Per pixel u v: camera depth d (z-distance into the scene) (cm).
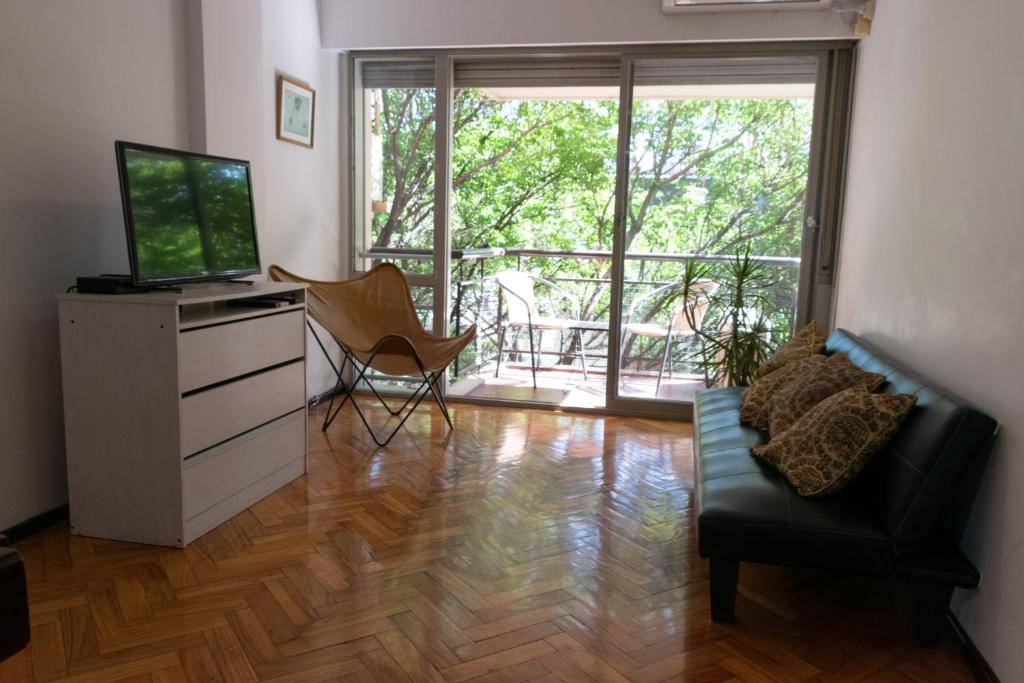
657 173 456
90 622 210
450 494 321
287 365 324
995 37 211
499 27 441
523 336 635
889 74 334
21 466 266
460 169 852
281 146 417
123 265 307
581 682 188
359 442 397
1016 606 176
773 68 434
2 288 254
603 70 463
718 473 243
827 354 348
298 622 212
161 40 318
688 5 404
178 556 254
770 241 448
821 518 206
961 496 214
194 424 262
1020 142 190
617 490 331
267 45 398
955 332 229
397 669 191
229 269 313
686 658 200
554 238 872
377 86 484
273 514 293
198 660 192
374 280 434
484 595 231
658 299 465
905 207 293
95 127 287
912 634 208
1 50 247
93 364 257
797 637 213
